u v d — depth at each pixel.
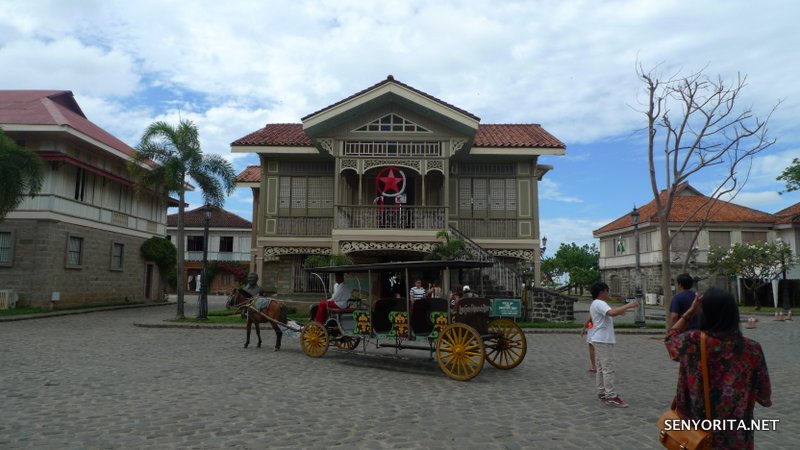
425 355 12.10
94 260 26.69
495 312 10.41
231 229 52.66
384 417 6.56
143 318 21.73
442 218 20.78
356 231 20.59
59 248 23.81
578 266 60.12
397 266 10.34
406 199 22.78
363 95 20.72
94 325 18.66
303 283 23.30
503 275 19.69
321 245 23.11
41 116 23.69
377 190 21.62
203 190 20.78
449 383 8.81
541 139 23.56
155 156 20.50
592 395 7.85
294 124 27.06
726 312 3.28
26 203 23.25
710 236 37.44
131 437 5.71
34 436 5.73
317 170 23.97
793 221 36.19
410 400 7.52
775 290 34.12
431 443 5.53
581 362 11.02
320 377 9.34
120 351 12.34
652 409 6.99
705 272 36.91
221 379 9.04
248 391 8.09
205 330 17.70
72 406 7.07
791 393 8.11
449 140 21.30
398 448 5.37
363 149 21.45
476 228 23.33
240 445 5.45
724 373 3.21
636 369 10.24
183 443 5.52
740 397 3.17
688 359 3.32
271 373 9.70
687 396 3.32
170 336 15.70
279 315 12.80
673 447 3.32
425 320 10.22
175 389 8.19
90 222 26.22
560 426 6.18
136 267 31.09
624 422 6.34
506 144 22.61
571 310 19.56
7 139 18.73
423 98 20.72
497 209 23.53
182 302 20.36
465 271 19.80
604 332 7.34
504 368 10.15
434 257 19.70
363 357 11.77
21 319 19.89
